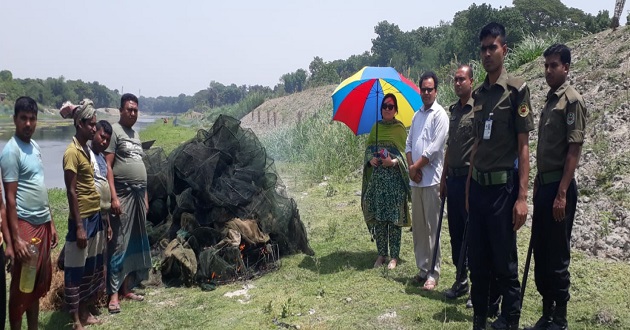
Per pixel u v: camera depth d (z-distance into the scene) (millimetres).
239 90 164125
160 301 5195
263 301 5023
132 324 4641
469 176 3854
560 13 72188
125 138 5090
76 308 4430
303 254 6418
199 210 6062
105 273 4805
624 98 8586
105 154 4945
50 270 4246
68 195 4324
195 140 6484
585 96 9453
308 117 18078
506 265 3732
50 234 4215
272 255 6066
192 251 5656
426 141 5109
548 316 4051
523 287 3986
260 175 6457
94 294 4645
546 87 10773
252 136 6684
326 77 66375
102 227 4664
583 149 7859
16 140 3959
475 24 54406
